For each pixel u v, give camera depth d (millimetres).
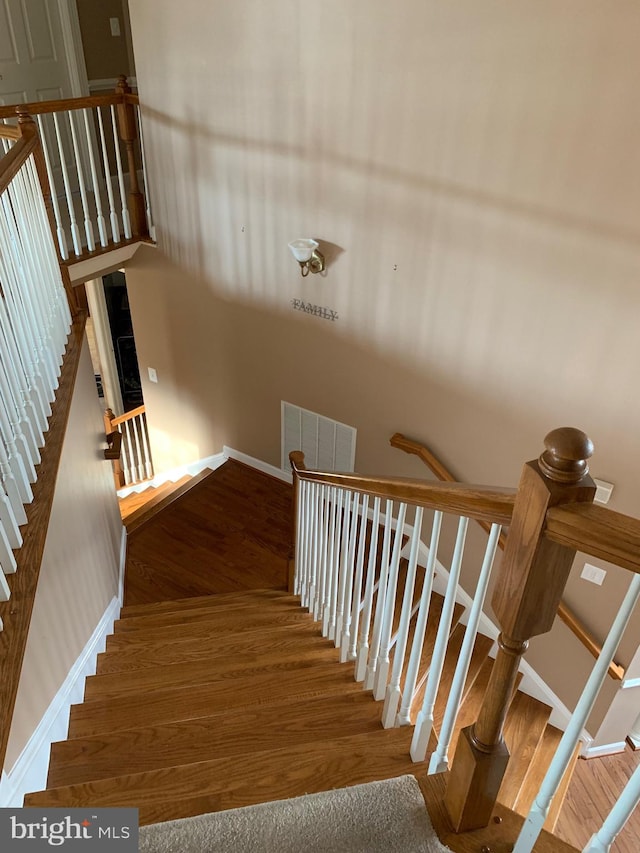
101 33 5422
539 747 3625
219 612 3479
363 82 3357
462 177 3217
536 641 3779
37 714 2098
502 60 2865
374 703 2119
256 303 4582
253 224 4289
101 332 7281
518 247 3168
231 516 4902
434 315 3650
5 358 2258
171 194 4633
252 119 3926
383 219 3629
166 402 5805
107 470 4254
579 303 3074
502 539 3584
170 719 2320
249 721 2082
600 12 2547
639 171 2693
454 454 3938
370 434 4367
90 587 3100
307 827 1352
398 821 1360
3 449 2078
